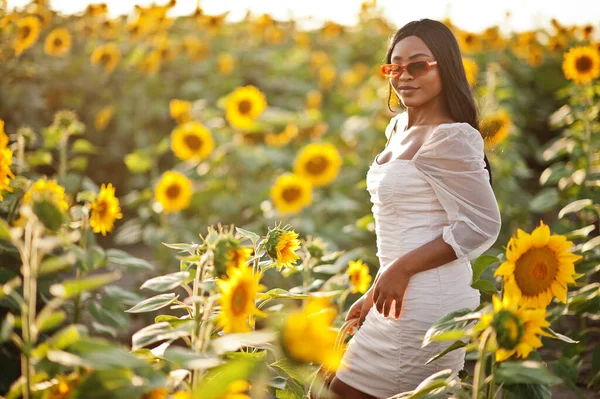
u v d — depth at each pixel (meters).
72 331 1.62
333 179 5.59
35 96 6.54
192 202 5.48
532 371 1.80
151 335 1.92
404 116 2.88
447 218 2.54
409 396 1.96
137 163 6.02
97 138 7.30
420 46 2.56
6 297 2.67
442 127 2.48
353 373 2.66
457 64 2.59
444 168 2.48
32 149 5.97
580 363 3.46
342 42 11.66
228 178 5.84
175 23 10.18
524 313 1.80
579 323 4.47
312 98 8.02
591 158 4.92
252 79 9.37
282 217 5.13
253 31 10.65
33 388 1.81
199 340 1.88
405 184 2.53
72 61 7.92
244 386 1.84
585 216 4.59
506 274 2.13
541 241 2.14
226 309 1.80
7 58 6.48
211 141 5.32
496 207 2.51
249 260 2.42
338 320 3.20
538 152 7.94
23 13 7.42
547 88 9.70
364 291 3.32
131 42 8.91
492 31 10.20
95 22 9.02
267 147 6.26
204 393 1.63
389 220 2.60
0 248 2.83
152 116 7.48
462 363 2.68
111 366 1.55
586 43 9.34
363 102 7.70
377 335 2.63
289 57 10.12
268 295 2.43
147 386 1.69
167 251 4.89
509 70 9.80
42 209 1.77
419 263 2.48
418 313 2.54
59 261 1.78
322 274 4.27
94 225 2.69
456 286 2.58
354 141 6.59
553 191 4.84
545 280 2.15
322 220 5.44
